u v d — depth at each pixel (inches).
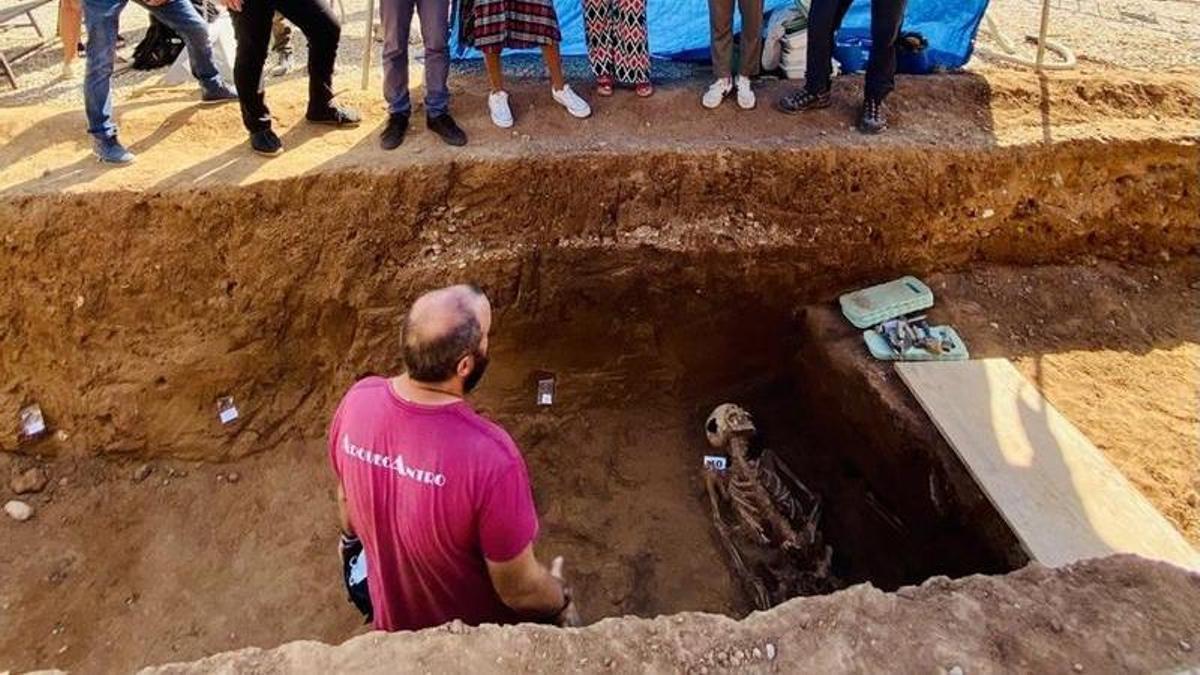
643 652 98.2
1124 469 157.2
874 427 182.5
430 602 104.0
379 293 199.5
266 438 204.8
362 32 282.4
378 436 94.0
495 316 203.6
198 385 198.8
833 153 198.1
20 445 195.8
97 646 173.2
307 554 189.0
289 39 253.0
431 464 91.4
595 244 201.5
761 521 181.6
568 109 213.5
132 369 195.6
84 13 182.2
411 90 227.9
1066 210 204.2
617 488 204.5
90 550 187.8
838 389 193.3
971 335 190.4
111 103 206.1
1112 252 208.7
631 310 208.2
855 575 182.7
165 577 184.9
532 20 196.5
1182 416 169.0
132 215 187.2
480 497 91.4
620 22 208.2
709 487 194.2
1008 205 202.5
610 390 217.3
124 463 200.4
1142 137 202.5
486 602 107.0
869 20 237.9
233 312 195.8
